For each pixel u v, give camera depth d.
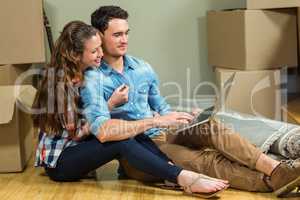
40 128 2.60
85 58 2.48
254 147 2.35
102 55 2.52
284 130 2.53
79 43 2.45
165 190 2.43
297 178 2.20
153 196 2.35
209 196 2.28
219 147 2.40
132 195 2.37
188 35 3.94
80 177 2.60
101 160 2.46
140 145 2.40
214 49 3.76
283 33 3.41
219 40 3.67
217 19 3.66
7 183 2.60
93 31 2.47
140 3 3.89
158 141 2.66
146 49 3.95
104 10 2.54
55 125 2.54
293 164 2.22
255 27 3.36
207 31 3.85
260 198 2.28
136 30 3.92
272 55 3.41
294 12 3.40
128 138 2.40
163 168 2.33
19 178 2.68
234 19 3.45
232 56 3.53
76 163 2.49
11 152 2.75
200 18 3.92
